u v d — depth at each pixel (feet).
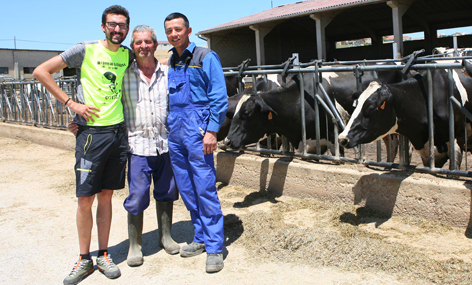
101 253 11.10
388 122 13.01
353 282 9.77
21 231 14.48
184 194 11.62
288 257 11.28
